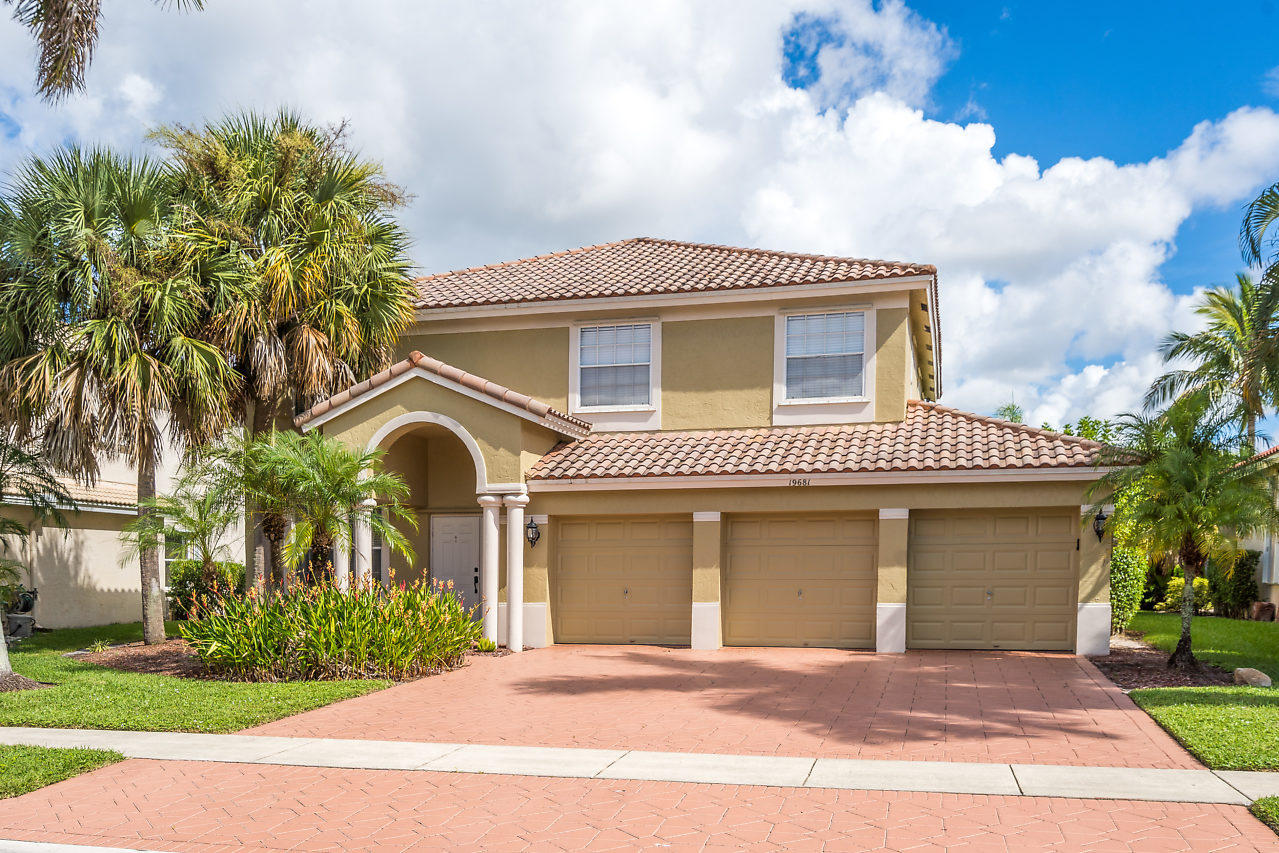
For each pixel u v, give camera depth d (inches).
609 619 698.8
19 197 643.5
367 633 537.3
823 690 485.7
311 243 735.7
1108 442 589.0
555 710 442.6
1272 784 299.4
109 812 291.6
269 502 596.1
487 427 673.6
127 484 941.2
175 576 916.0
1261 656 614.5
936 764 330.6
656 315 746.8
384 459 712.4
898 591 627.5
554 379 767.1
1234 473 525.7
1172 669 534.9
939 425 690.8
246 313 683.4
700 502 666.2
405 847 258.8
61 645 728.3
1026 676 521.7
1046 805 282.7
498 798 299.9
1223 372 1028.5
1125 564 788.6
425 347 800.9
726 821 274.1
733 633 675.4
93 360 632.4
